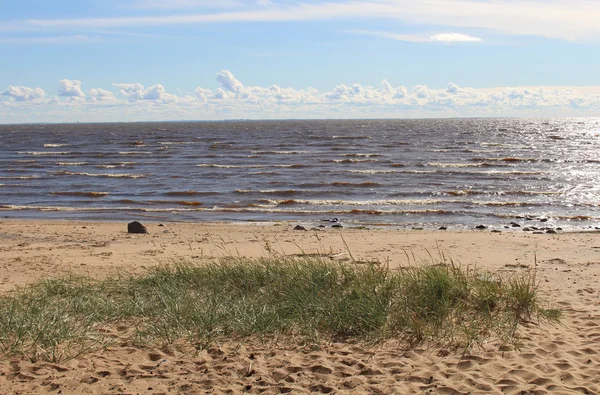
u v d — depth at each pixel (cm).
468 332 591
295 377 501
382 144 6272
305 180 3042
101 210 2175
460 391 469
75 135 10988
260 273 800
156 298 709
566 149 5303
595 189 2623
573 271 979
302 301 672
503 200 2339
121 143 7338
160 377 499
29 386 474
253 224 1809
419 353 554
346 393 468
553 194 2491
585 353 549
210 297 700
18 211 2159
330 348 569
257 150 5488
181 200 2423
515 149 5322
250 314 639
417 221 1894
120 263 1048
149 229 1631
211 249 1244
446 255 1171
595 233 1574
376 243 1337
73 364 521
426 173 3316
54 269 978
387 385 482
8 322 595
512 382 485
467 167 3662
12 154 5384
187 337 589
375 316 623
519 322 646
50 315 628
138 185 2938
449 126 14475
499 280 789
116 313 662
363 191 2634
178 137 9069
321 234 1523
